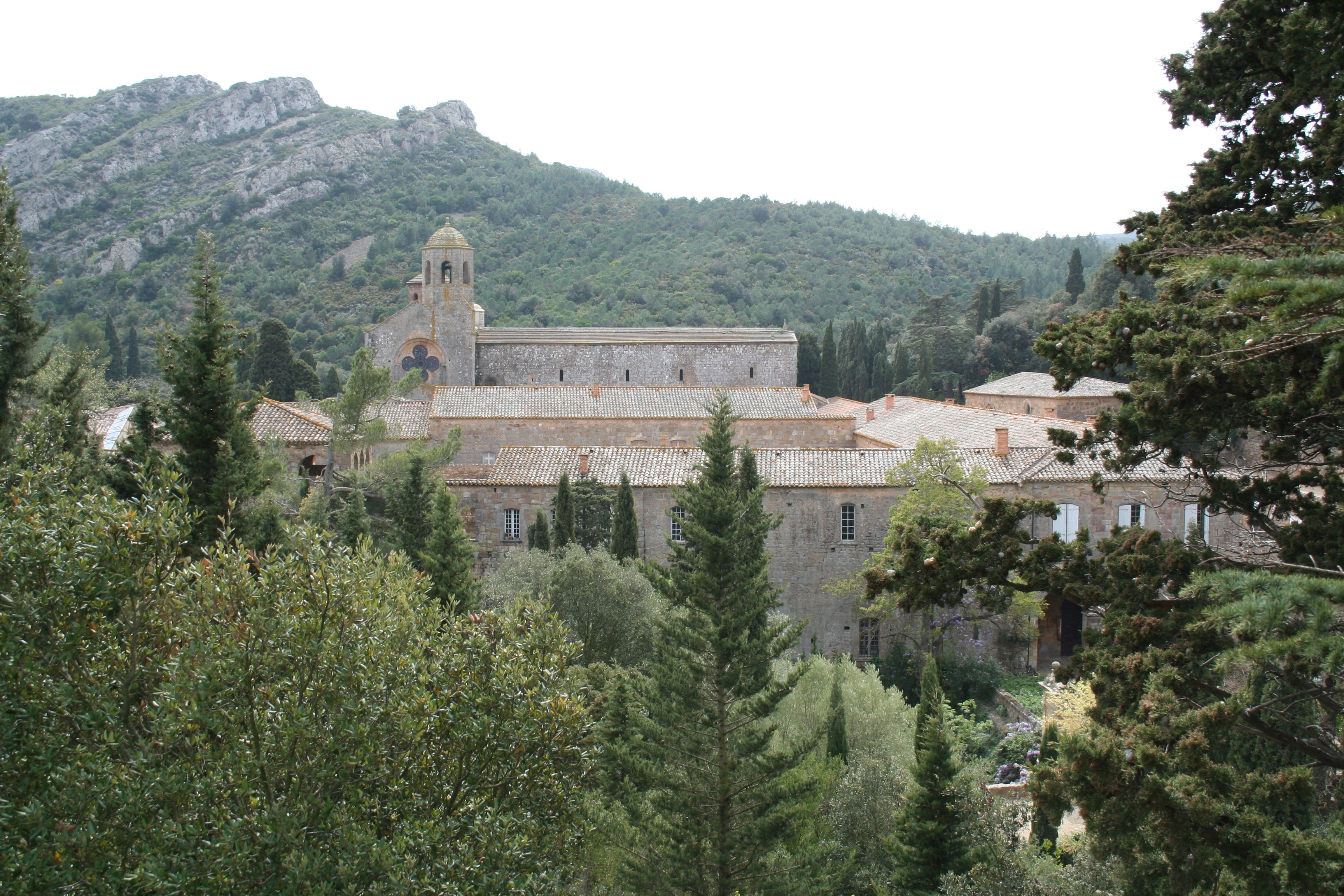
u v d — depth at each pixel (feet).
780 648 74.18
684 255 613.52
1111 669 46.24
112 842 44.93
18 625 48.16
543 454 168.76
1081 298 352.90
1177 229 56.65
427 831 49.21
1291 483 52.19
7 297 81.15
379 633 57.47
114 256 601.21
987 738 126.82
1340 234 34.73
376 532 142.41
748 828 70.44
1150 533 50.98
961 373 377.09
